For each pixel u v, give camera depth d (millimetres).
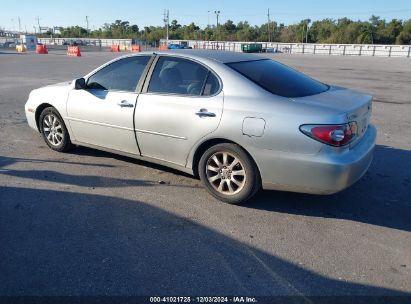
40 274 3033
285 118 3811
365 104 4195
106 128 5137
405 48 56844
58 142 5934
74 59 30734
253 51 67750
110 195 4492
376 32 99375
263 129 3879
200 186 4801
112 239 3551
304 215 4109
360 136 4137
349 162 3723
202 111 4223
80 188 4668
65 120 5617
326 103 3928
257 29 123250
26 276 3006
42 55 37031
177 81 4555
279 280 3021
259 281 3004
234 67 4359
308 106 3844
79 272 3064
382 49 59281
